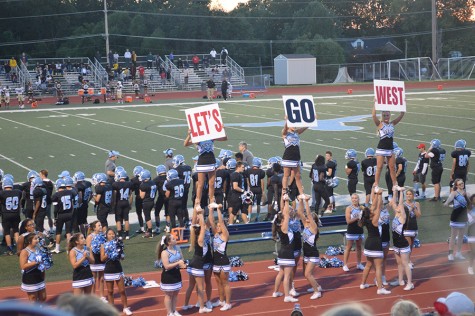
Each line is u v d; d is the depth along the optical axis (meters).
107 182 16.70
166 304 11.68
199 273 11.98
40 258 11.55
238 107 47.50
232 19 92.12
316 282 13.07
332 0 105.88
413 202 13.51
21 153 29.55
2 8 82.44
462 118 38.06
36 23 84.25
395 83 15.07
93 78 62.78
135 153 29.05
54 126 38.41
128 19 87.44
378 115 40.44
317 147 29.78
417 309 4.80
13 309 2.23
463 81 68.25
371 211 12.84
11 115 44.69
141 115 43.44
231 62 69.19
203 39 89.88
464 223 14.78
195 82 65.88
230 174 18.53
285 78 72.31
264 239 15.80
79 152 29.48
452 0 98.25
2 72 61.19
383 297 12.82
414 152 28.06
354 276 14.23
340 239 17.27
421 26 98.69
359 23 106.44
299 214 12.74
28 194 16.89
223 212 19.08
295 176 14.21
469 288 13.20
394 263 15.20
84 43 85.12
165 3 96.12
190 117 13.92
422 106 44.84
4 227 16.12
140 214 17.67
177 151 29.38
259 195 18.62
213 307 12.43
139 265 15.18
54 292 13.41
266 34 100.00
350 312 2.65
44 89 59.06
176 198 17.11
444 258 15.29
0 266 15.29
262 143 31.05
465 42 95.81
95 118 42.12
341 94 57.53
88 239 12.59
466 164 19.78
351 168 19.64
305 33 93.88
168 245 11.62
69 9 87.38
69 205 16.08
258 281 13.98
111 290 11.98
